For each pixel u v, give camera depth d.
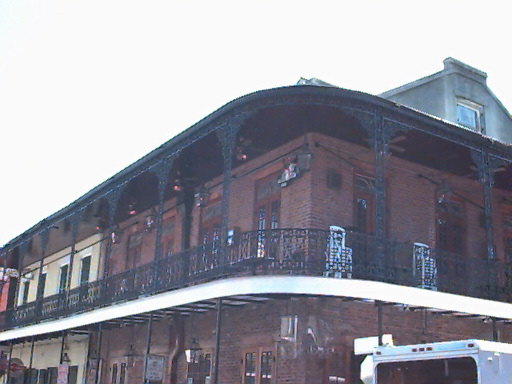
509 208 16.50
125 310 14.66
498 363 8.23
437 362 8.66
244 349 13.71
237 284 11.40
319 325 12.38
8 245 23.33
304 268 11.61
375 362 9.41
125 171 15.57
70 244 23.58
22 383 23.91
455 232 15.41
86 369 19.61
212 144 14.04
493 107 18.23
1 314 23.03
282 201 14.05
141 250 19.59
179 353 15.65
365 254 12.47
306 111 12.51
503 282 13.55
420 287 12.41
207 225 16.58
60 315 18.69
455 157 14.55
